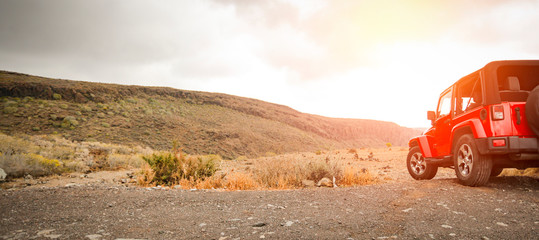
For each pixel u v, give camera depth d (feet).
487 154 15.61
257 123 365.40
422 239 8.20
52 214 12.05
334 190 16.88
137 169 41.88
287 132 374.22
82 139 171.94
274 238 8.47
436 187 16.47
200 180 25.43
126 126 211.20
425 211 11.47
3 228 9.95
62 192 17.08
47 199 15.12
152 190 18.43
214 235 8.96
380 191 15.97
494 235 8.55
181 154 28.71
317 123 577.84
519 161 15.74
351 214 11.34
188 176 27.20
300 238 8.43
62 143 78.23
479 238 8.29
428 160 21.66
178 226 10.14
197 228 9.84
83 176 33.71
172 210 12.89
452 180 19.02
